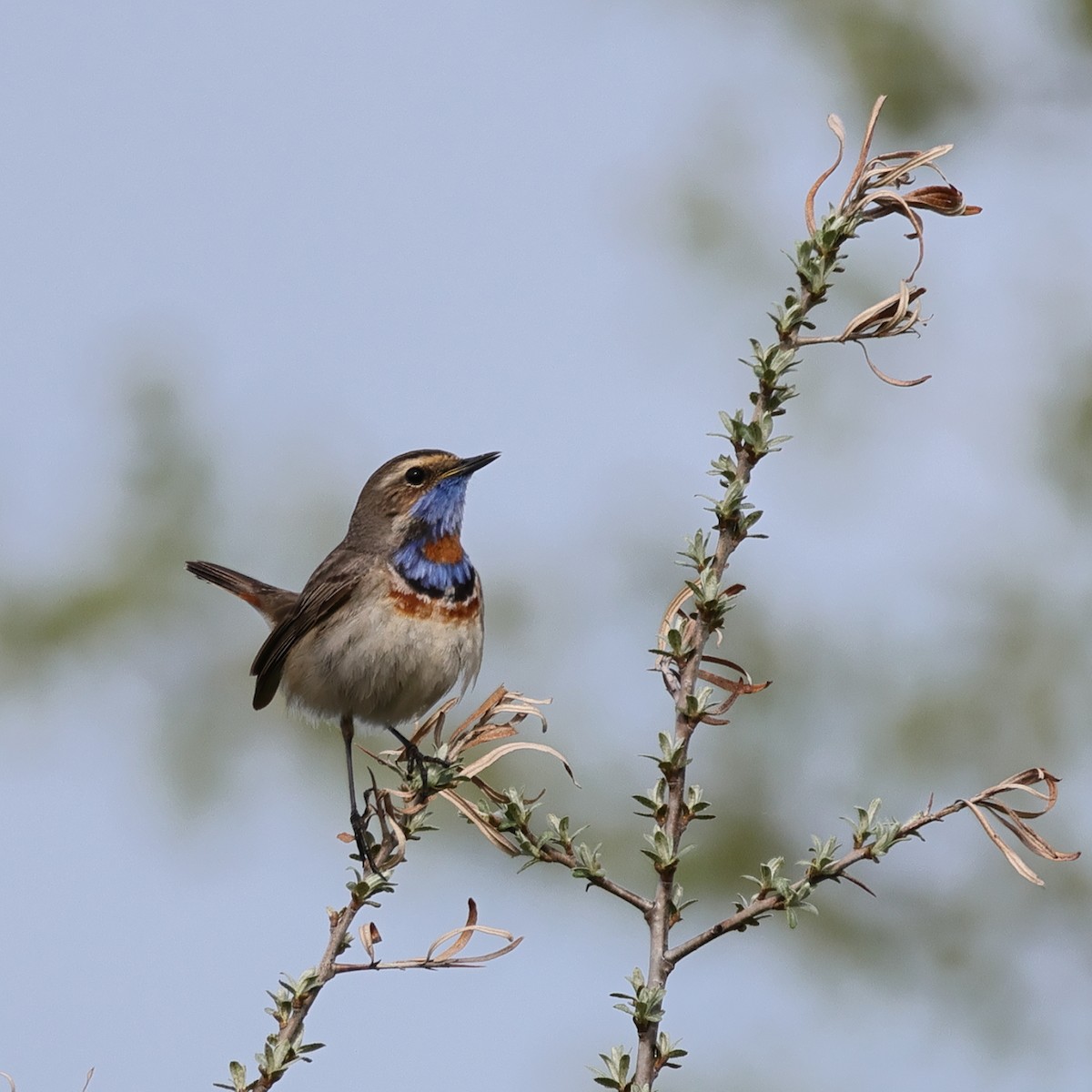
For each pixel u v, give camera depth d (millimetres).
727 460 5820
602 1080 5113
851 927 14406
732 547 5766
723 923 5355
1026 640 15086
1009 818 5438
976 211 6148
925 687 14914
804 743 14852
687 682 5598
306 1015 5668
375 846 6395
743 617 15008
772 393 5875
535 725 14359
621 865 14070
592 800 14242
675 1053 5160
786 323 5992
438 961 5691
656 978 5328
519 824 5605
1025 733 14938
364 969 5703
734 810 14656
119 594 14914
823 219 6047
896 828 5469
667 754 5492
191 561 13500
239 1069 5551
